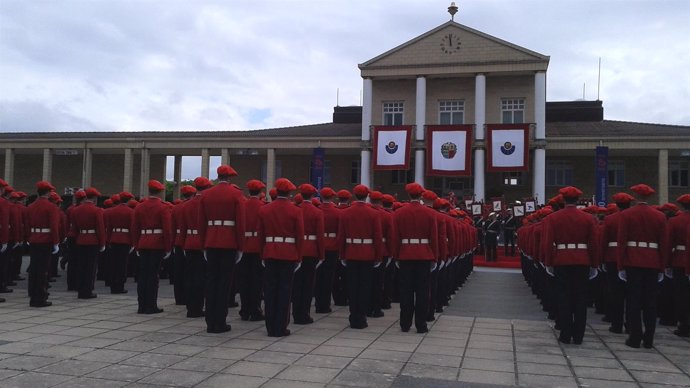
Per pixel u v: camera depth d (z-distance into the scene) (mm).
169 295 13484
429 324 10250
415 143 37000
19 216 12602
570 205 8852
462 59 36719
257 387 6004
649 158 38031
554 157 39281
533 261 14164
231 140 38656
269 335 8641
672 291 10641
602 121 42906
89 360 6977
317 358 7301
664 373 6988
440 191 39906
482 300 14117
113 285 13281
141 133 39562
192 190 11922
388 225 10727
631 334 8531
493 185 39000
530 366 7215
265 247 8711
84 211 12258
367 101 37844
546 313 11898
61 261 19094
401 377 6512
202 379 6258
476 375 6699
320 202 11508
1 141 40750
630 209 8727
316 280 11305
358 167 41875
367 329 9523
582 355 7910
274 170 39250
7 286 14328
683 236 9477
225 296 8891
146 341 8094
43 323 9367
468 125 34969
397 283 13469
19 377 6230
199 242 9570
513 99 37906
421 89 37281
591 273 8898
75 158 44656
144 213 10539
